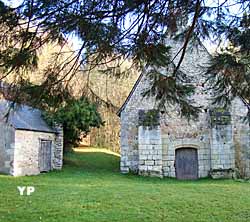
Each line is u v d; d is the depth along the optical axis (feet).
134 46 13.93
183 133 57.93
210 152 57.16
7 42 12.21
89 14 12.09
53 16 11.81
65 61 14.43
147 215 27.63
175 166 57.16
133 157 58.65
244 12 14.40
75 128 65.21
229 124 56.13
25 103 14.64
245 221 26.30
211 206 31.01
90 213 27.81
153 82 16.34
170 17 13.69
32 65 13.11
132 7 12.38
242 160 57.41
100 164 69.92
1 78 12.90
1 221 25.07
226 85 16.74
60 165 62.39
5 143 52.85
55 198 33.35
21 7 11.33
